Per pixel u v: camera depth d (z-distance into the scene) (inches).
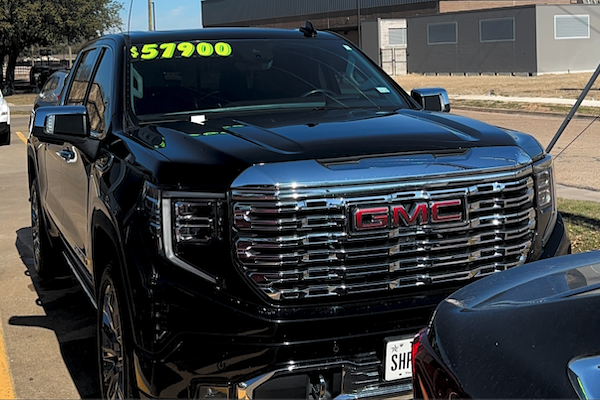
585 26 1755.7
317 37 192.4
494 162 123.0
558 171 411.2
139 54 169.6
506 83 1369.3
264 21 2938.0
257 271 111.7
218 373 110.9
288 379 111.9
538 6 1696.6
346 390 114.0
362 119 145.5
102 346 136.5
